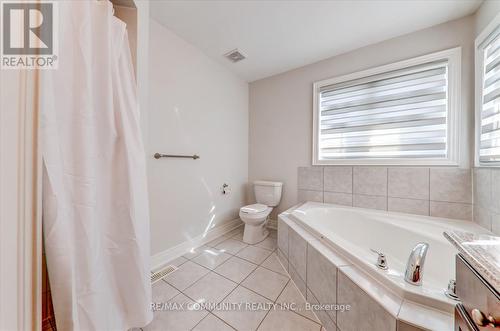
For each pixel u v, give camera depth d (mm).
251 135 2998
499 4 1303
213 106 2365
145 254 1046
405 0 1474
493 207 1340
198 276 1597
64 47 762
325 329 1112
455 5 1513
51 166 682
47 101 665
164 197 1813
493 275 426
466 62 1614
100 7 898
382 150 2021
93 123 852
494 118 1348
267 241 2316
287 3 1511
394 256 1580
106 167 934
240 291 1422
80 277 801
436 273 1294
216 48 2123
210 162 2338
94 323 829
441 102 1748
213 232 2391
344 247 1169
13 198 477
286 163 2660
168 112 1831
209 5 1528
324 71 2344
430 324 684
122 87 1007
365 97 2107
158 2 1491
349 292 962
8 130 466
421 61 1796
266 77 2826
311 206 2160
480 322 481
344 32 1853
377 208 1995
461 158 1640
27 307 507
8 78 473
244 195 2977
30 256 515
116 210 964
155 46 1701
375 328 814
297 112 2562
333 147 2324
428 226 1547
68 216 771
